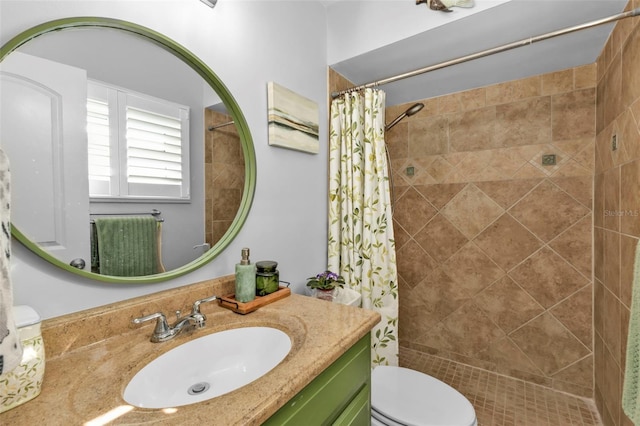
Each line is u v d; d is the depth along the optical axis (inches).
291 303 43.0
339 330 33.9
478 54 51.8
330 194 68.4
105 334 31.3
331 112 69.6
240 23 47.3
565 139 68.6
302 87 60.9
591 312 66.7
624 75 47.6
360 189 68.1
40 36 27.9
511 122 74.3
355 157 67.1
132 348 30.4
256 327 37.2
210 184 43.2
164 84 37.8
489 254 77.6
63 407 21.5
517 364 75.0
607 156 56.4
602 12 50.3
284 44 56.1
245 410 20.9
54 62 28.8
